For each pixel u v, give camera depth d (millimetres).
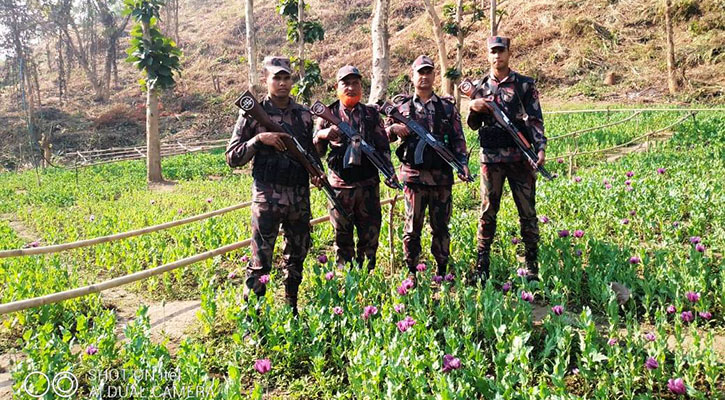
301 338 3689
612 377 3129
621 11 32250
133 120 37969
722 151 11445
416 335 3467
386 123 4914
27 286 4879
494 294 4027
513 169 4750
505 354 3145
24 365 3250
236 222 8344
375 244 4980
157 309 5016
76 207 13000
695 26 28766
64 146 35594
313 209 8977
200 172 18906
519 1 36688
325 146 4859
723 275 4098
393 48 37500
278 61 3965
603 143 15195
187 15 66062
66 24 50156
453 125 4723
